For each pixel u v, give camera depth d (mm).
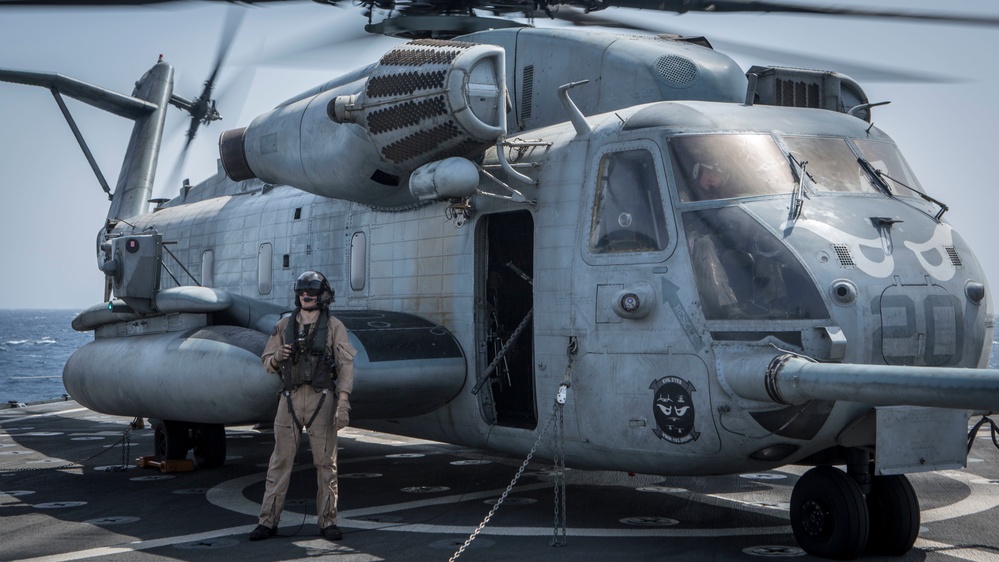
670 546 6980
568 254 7602
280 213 11602
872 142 7848
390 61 8500
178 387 8758
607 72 8586
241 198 12977
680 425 6781
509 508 8492
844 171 7387
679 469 6984
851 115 8227
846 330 6383
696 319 6750
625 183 7391
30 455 12414
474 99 7879
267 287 11617
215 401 8484
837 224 6836
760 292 6602
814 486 6766
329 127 9266
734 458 6727
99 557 6645
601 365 7242
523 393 9070
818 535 6727
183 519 8008
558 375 7578
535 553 6719
